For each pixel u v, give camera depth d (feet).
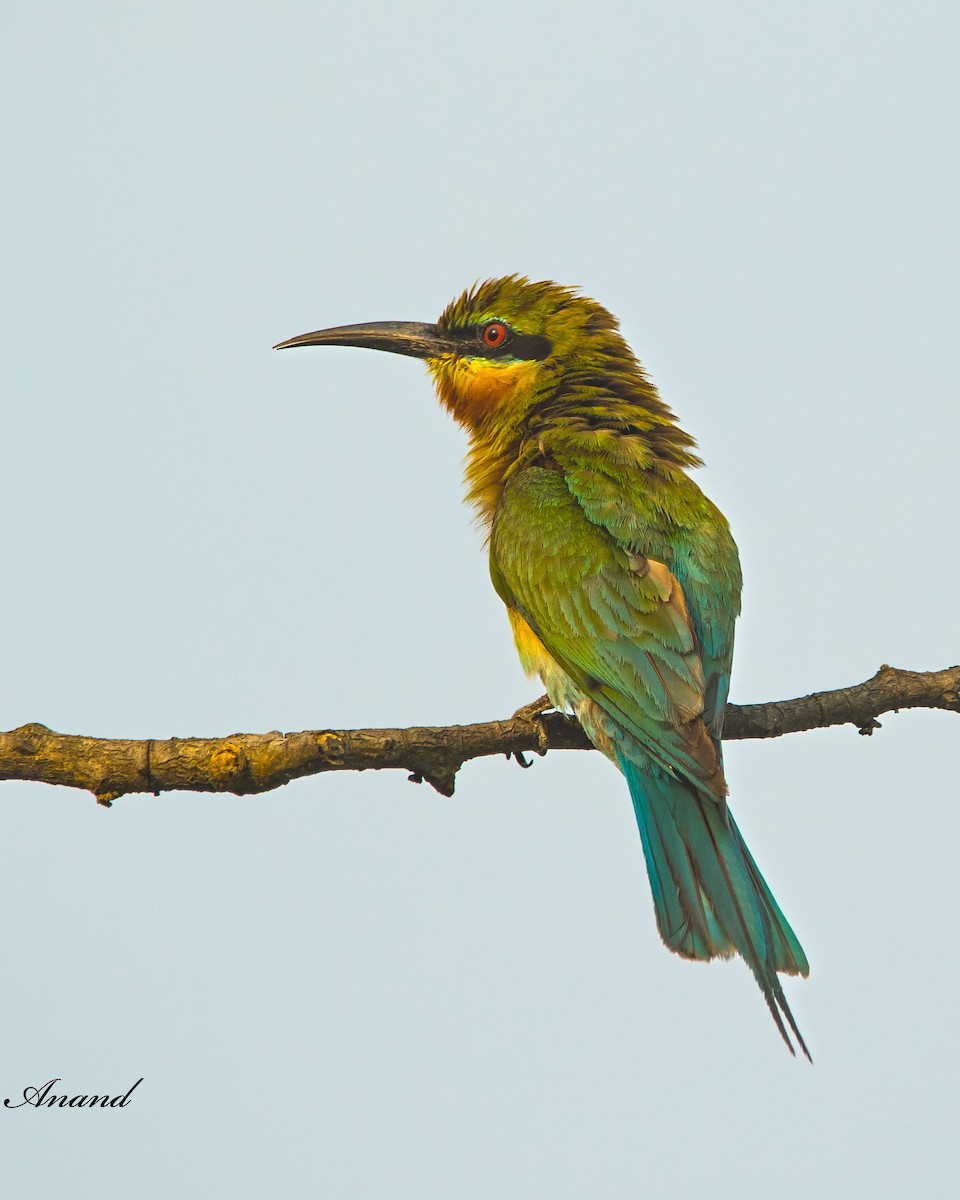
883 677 46.60
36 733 39.11
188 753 39.11
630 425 51.88
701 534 48.21
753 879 43.06
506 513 49.93
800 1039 39.99
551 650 47.39
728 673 46.78
